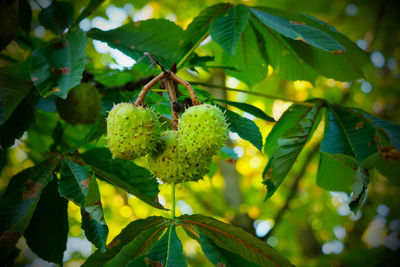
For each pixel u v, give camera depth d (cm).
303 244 188
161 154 71
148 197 70
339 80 83
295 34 73
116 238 68
